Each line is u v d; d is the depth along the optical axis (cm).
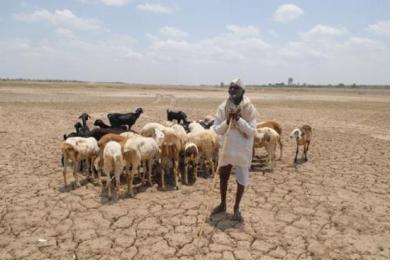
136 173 943
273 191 832
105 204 736
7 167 991
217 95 5684
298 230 632
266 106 3519
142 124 1916
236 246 575
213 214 689
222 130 621
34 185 845
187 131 1104
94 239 595
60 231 621
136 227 637
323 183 897
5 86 6362
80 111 2547
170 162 979
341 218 685
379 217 691
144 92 6162
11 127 1708
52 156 1125
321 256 547
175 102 3772
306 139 1090
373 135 1728
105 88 7425
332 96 6309
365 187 871
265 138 969
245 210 717
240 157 616
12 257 538
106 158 746
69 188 827
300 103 4084
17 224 645
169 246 574
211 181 890
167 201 755
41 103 3161
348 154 1239
